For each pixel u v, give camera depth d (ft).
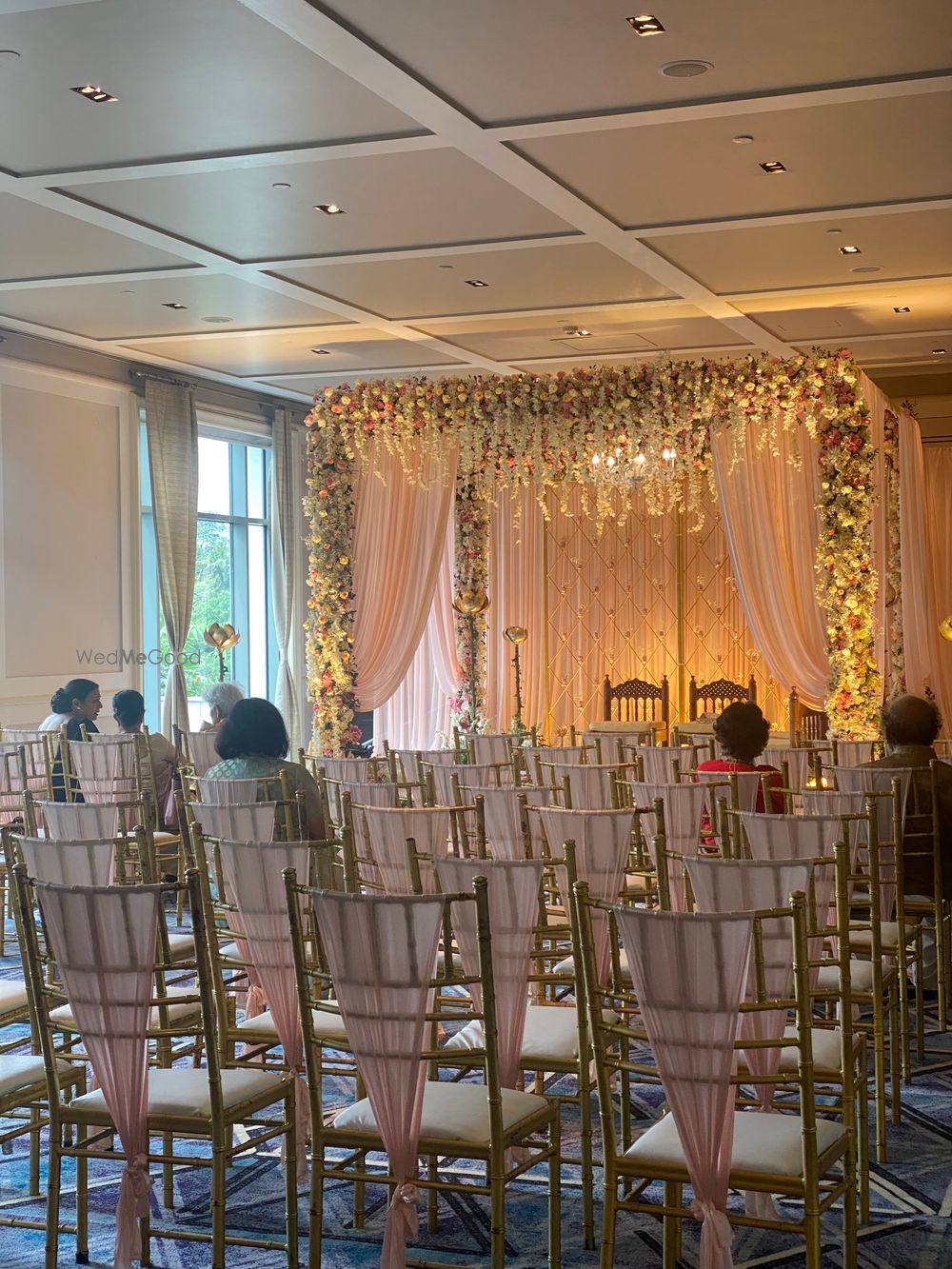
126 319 32.53
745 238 25.67
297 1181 12.59
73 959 10.29
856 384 29.99
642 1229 11.87
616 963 11.44
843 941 10.35
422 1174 13.19
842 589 29.99
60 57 17.42
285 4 15.89
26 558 34.06
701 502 44.24
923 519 35.94
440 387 32.86
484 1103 10.38
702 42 17.16
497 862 11.11
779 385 30.01
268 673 45.80
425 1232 11.87
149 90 18.56
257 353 36.86
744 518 34.22
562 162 21.40
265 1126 14.70
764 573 34.17
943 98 18.94
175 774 25.39
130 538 37.88
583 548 45.27
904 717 17.80
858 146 20.81
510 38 16.99
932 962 18.47
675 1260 10.58
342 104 19.03
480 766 19.61
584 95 18.84
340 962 9.73
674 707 44.50
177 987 15.42
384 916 9.53
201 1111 10.69
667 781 21.85
